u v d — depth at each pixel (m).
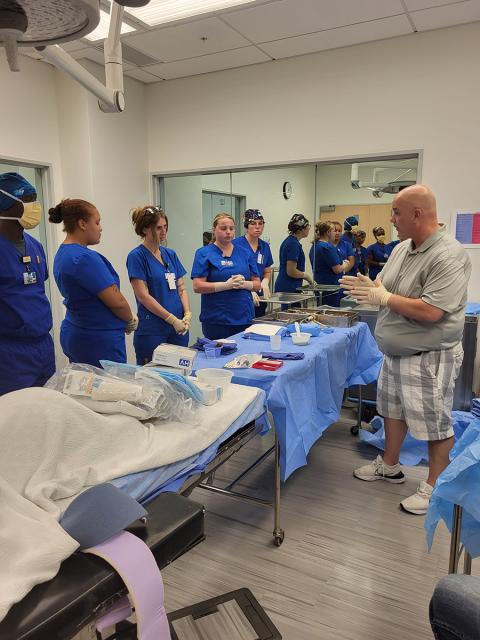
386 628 1.52
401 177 3.61
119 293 2.25
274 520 2.06
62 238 4.15
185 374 1.80
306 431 2.00
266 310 3.77
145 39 3.38
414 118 3.44
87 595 0.77
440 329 2.06
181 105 4.31
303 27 3.21
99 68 3.89
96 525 0.87
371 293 2.15
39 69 3.82
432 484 2.19
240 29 3.24
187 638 1.38
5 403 1.06
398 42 3.39
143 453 1.20
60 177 4.11
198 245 4.57
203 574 1.77
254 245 3.73
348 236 3.86
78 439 1.12
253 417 1.68
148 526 0.95
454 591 0.97
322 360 2.21
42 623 0.72
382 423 2.99
